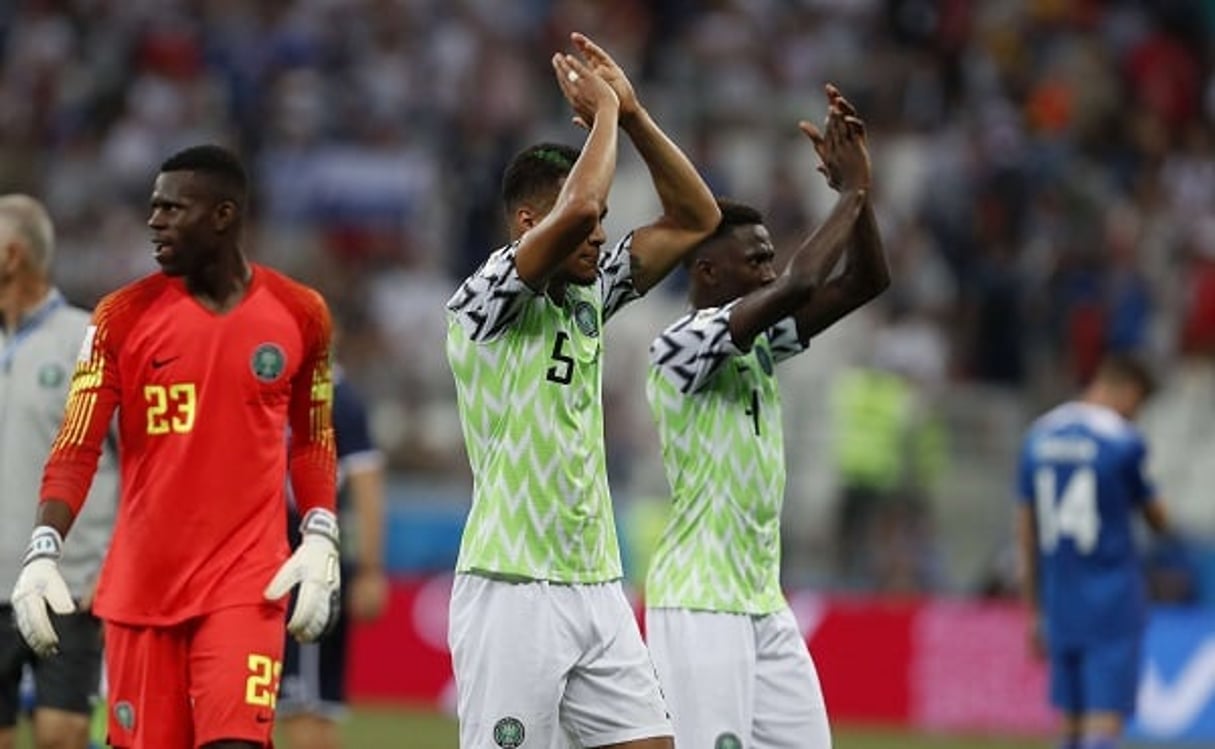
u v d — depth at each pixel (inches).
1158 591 2412.6
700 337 1117.1
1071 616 1681.8
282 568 1043.9
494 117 3339.1
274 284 1068.5
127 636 1046.4
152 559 1041.5
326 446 1084.5
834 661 2353.6
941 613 2343.8
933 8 3484.3
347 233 3216.0
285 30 3442.4
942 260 3068.4
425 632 2391.7
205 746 1026.1
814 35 3449.8
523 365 1010.1
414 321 3026.6
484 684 1008.9
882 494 2623.0
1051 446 1691.7
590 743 1022.4
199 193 1042.1
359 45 3444.9
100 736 1422.2
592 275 1008.9
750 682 1130.0
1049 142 3307.1
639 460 2765.7
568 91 1034.7
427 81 3388.3
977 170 3208.7
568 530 1013.2
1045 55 3472.0
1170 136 3432.6
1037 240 3112.7
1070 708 1700.3
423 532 2603.3
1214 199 3289.9
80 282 3147.1
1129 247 3117.6
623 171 3223.4
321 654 1416.1
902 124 3356.3
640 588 2493.8
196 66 3435.0
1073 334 2952.8
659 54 3486.7
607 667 1016.9
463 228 3152.1
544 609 1007.0
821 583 2620.6
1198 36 3565.5
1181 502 2812.5
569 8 3486.7
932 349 2876.5
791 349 1176.8
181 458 1041.5
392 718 2206.0
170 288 1055.6
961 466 2748.5
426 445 2795.3
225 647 1029.2
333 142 3302.2
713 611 1126.4
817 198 3248.0
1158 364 2928.2
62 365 1293.1
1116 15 3548.2
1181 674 2285.9
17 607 1024.2
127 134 3324.3
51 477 1049.5
